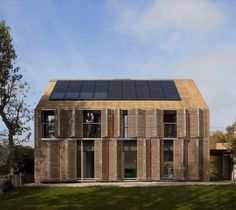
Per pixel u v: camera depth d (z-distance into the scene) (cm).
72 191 3391
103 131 4428
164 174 4450
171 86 4944
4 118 3869
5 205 3150
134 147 4484
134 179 4425
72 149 4428
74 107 4466
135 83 5000
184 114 4469
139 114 4466
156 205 2969
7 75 3781
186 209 2861
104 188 3434
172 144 4494
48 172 4397
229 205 2891
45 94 4734
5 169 3828
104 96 4672
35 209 2988
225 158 5575
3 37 3712
